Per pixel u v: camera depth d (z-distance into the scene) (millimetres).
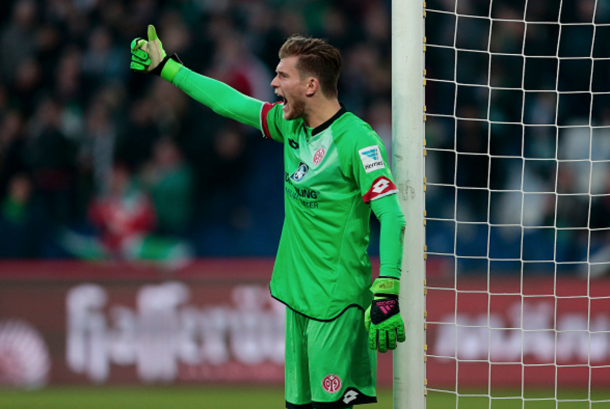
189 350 29734
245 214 37031
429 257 34031
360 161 12180
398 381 13516
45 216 35062
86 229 35281
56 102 38719
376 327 11758
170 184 35188
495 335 29656
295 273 12969
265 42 39562
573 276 29953
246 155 37719
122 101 37688
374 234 34406
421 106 13609
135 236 34844
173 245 35125
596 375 29484
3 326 29688
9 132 36500
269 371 29672
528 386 29406
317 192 12578
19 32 39688
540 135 37469
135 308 29859
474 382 29516
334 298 12633
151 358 29703
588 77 39125
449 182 36000
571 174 36344
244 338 29750
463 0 40062
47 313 29781
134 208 34875
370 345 11844
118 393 28656
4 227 34281
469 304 29953
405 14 13602
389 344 11797
